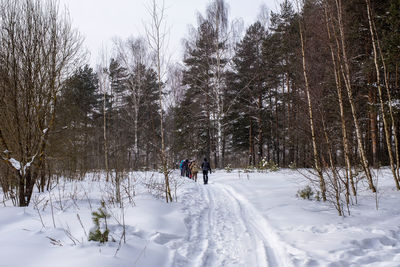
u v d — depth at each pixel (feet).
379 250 12.00
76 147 36.78
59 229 14.32
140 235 14.35
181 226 16.78
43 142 22.06
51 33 22.12
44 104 22.06
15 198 21.89
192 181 43.34
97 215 12.51
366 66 34.17
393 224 15.38
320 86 23.63
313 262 10.77
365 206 19.93
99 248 11.39
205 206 23.89
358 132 25.49
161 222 16.74
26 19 21.03
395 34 31.68
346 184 20.26
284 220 17.46
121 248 11.68
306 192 23.61
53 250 11.02
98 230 12.21
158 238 14.11
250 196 26.91
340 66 25.44
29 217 17.04
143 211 18.80
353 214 17.93
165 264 11.25
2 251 10.43
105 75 47.06
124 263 10.17
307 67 23.09
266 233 15.84
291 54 28.96
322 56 25.45
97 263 9.68
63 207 20.45
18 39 20.74
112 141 41.34
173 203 23.27
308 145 24.61
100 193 27.61
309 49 24.40
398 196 22.31
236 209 22.62
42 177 28.96
